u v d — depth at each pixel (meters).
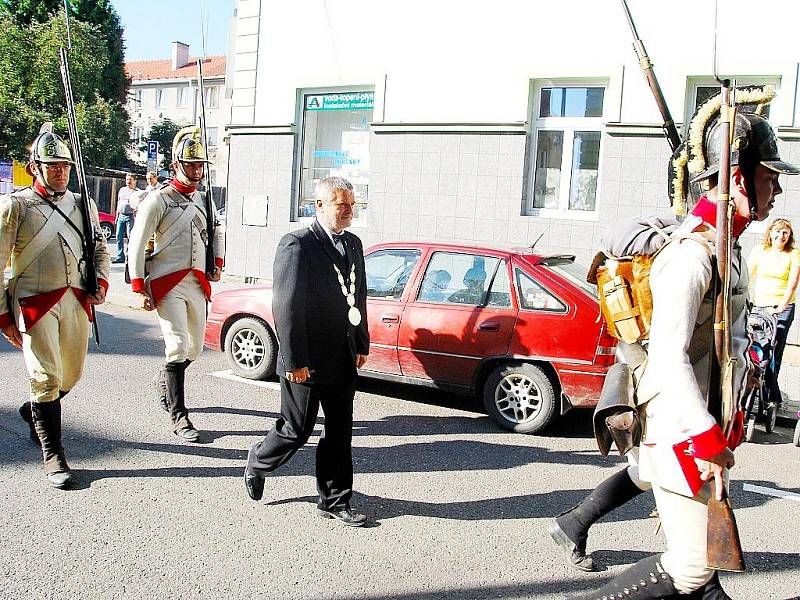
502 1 10.88
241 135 13.39
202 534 4.12
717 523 2.44
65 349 5.02
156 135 55.69
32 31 38.28
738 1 9.49
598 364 6.01
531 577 3.77
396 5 11.71
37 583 3.52
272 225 13.19
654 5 9.91
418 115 11.64
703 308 2.54
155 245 5.75
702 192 2.62
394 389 7.64
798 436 6.42
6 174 22.17
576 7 10.38
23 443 5.43
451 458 5.61
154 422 6.08
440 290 6.73
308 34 12.57
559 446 6.01
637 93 10.08
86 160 38.66
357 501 4.71
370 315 6.90
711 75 9.69
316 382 4.19
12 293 4.81
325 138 12.83
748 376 2.80
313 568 3.79
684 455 2.45
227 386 7.36
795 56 9.26
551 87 10.88
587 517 3.80
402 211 11.80
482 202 11.20
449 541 4.17
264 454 4.33
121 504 4.48
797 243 9.28
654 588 2.63
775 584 3.80
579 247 10.55
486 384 6.43
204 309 5.97
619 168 10.23
